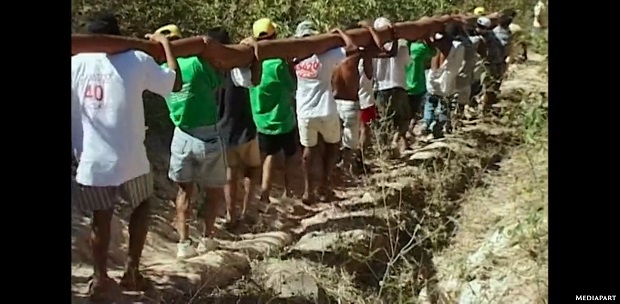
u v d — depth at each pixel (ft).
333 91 25.86
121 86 14.97
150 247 20.17
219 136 19.33
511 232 18.56
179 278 18.30
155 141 26.71
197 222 22.08
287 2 33.14
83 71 14.87
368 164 27.91
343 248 21.50
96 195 15.17
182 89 18.53
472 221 21.66
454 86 32.71
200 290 17.71
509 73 37.11
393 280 19.31
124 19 27.96
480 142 30.07
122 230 19.74
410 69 31.55
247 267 19.79
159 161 25.66
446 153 28.96
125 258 18.88
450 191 25.40
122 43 15.11
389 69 29.68
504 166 26.18
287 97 23.08
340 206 24.67
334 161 25.04
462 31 32.94
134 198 15.64
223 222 22.70
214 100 19.12
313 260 20.88
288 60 22.50
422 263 20.38
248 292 18.42
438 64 33.17
